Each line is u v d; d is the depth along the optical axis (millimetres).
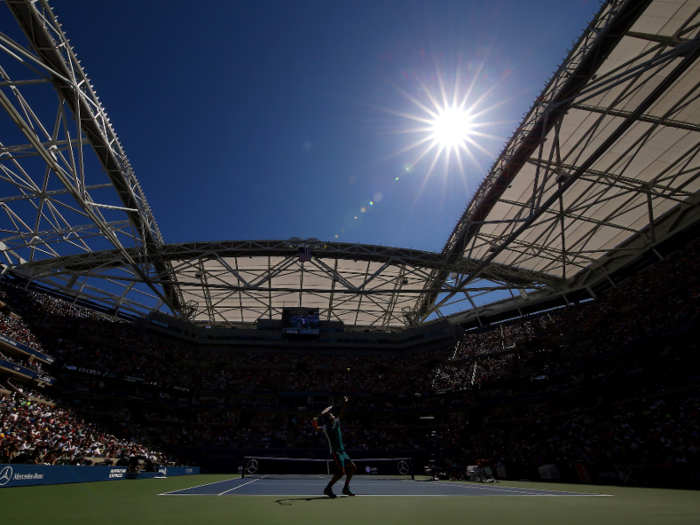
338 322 71375
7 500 9648
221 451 47719
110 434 42000
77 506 7523
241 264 56656
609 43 27438
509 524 4125
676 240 42906
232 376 63344
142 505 7406
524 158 37219
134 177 38156
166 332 63219
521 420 49000
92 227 44156
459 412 56438
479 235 49188
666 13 26781
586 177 39000
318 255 51156
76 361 48781
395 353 68812
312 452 48750
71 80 28328
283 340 68500
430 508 6168
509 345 58000
